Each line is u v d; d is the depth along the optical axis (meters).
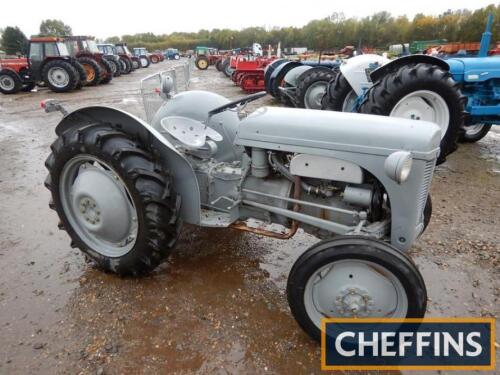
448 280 2.62
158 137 2.37
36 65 13.26
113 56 19.41
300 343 2.10
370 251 1.87
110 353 2.01
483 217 3.49
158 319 2.25
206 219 2.59
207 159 2.82
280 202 2.46
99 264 2.65
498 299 2.44
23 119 8.21
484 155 5.40
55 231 3.29
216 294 2.48
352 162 2.12
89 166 2.58
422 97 4.48
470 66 5.36
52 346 2.05
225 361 1.97
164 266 2.79
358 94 5.45
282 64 9.43
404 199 2.07
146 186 2.29
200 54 26.30
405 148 2.02
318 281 2.05
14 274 2.69
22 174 4.71
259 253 2.96
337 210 2.25
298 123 2.24
